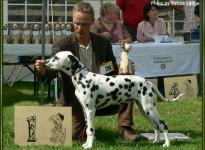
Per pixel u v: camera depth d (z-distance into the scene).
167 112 12.56
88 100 8.28
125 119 9.32
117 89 8.36
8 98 15.31
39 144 8.52
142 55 14.23
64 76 9.03
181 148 8.37
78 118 9.13
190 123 11.15
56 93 12.78
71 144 8.48
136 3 16.27
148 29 15.53
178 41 15.55
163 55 14.50
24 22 20.42
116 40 14.20
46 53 14.60
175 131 10.30
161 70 14.51
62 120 8.48
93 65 9.03
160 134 9.36
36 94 16.03
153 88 8.53
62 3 19.19
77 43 8.95
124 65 9.23
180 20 18.42
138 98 8.48
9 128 10.11
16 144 8.52
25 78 19.69
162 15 18.25
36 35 15.82
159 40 15.27
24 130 8.51
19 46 14.54
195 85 14.62
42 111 8.49
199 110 12.80
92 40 9.05
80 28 8.75
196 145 8.65
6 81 18.12
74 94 9.06
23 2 20.38
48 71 8.71
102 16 14.12
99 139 9.32
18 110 8.50
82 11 8.74
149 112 8.48
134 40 16.38
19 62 16.08
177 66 14.77
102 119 11.27
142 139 9.32
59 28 16.16
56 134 8.50
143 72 14.27
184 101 14.12
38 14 20.56
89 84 8.27
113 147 8.46
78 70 8.34
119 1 16.44
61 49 8.87
